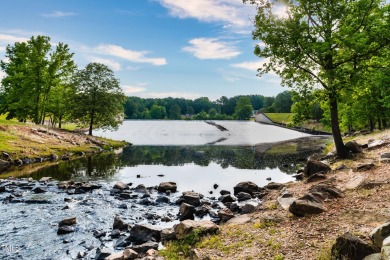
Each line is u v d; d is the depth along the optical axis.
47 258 12.75
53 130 59.44
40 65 57.94
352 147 28.80
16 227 16.38
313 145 62.31
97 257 12.72
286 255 10.10
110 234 15.48
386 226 8.83
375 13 26.19
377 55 27.00
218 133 106.44
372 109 51.59
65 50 61.91
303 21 26.77
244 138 83.88
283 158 44.59
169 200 22.41
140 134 100.62
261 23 27.84
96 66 69.06
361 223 11.47
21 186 26.66
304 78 29.98
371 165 20.81
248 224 14.57
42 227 16.44
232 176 32.00
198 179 30.62
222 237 12.95
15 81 57.84
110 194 24.34
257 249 11.02
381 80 36.75
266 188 24.16
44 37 59.31
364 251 8.53
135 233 14.77
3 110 62.88
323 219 12.66
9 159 37.75
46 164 38.69
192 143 70.19
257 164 39.66
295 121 30.06
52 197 22.97
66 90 69.06
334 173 22.22
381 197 14.08
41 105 60.09
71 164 39.28
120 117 74.12
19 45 59.12
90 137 63.91
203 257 10.88
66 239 14.76
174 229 14.29
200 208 19.20
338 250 8.90
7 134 46.12
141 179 30.70
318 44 25.78
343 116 59.97
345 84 26.72
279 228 12.83
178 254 11.95
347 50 26.70
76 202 21.58
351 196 15.27
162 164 40.38
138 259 11.57
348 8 26.28
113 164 40.09
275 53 27.67
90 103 68.62
